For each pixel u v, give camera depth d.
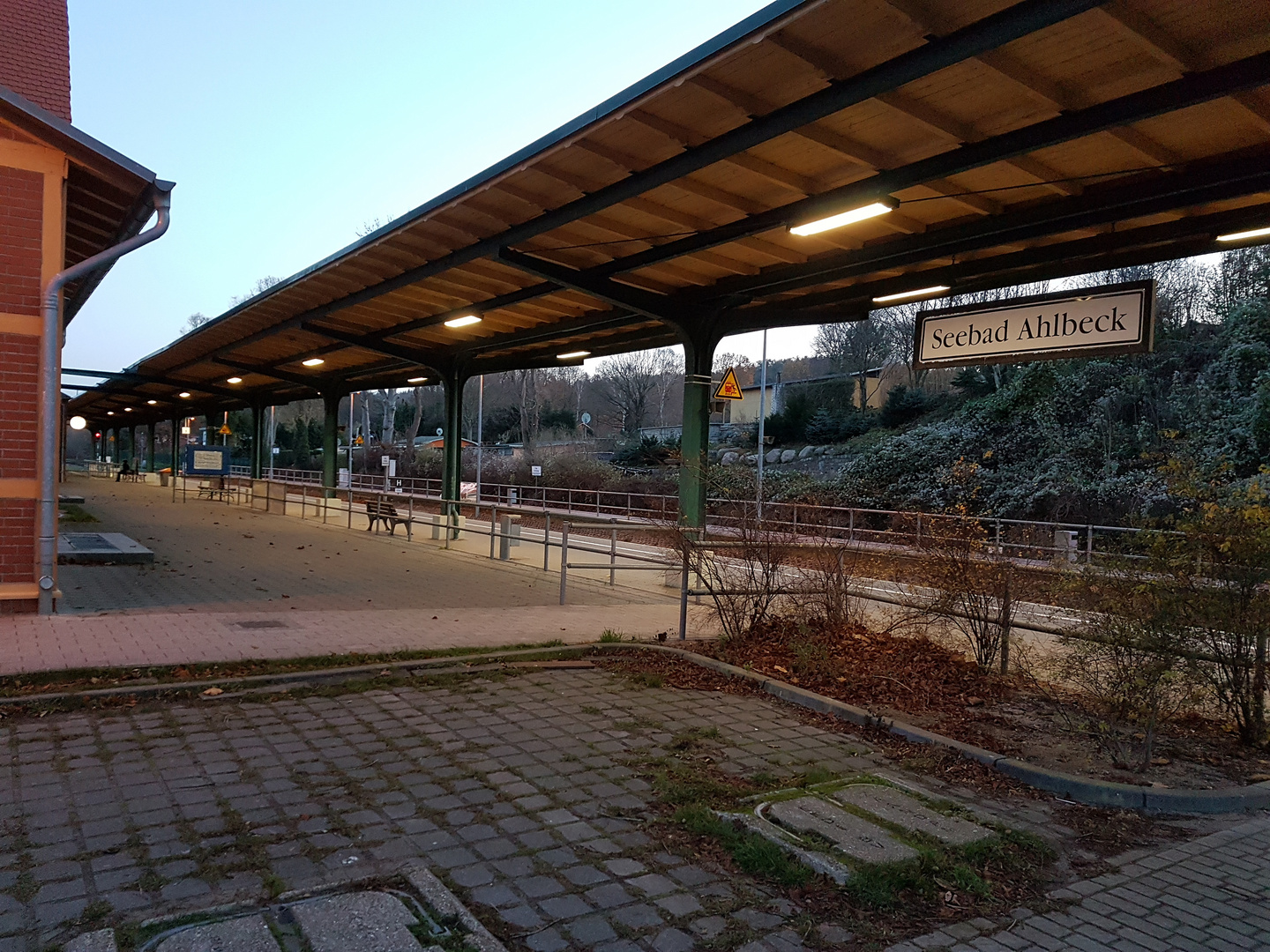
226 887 3.14
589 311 13.84
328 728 5.15
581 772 4.53
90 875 3.19
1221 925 3.21
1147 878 3.60
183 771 4.33
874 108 6.16
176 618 7.85
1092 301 7.37
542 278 10.65
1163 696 5.09
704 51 5.79
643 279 11.14
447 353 18.20
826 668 6.57
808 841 3.66
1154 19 4.90
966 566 6.86
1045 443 21.64
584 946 2.87
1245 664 5.13
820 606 7.74
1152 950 3.00
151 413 47.53
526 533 21.03
